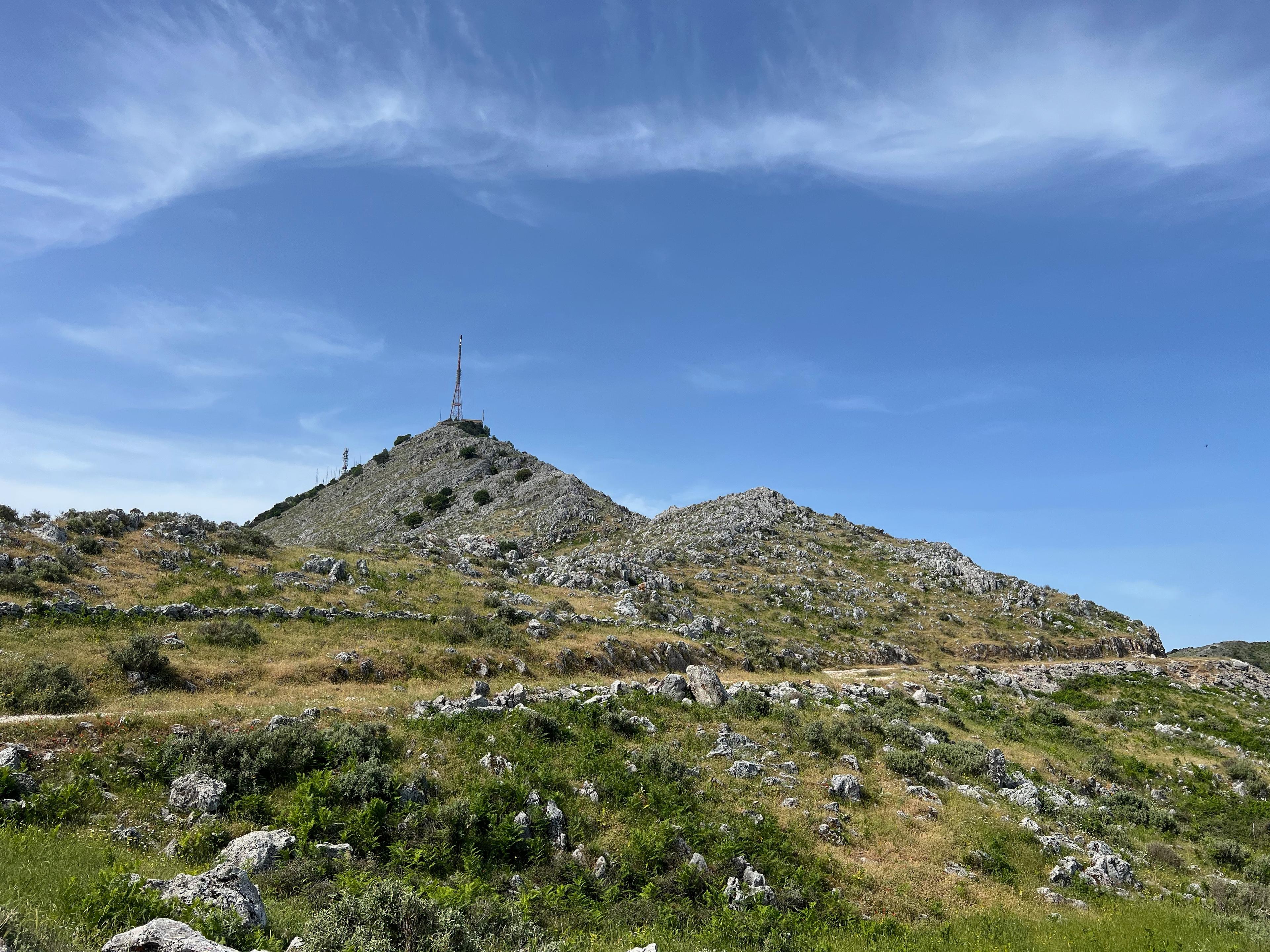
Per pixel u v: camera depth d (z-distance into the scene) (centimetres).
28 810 1983
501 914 1742
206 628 3741
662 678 4609
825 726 3862
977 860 2677
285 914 1524
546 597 6297
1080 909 2400
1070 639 9031
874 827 2842
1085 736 5216
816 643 7494
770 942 1853
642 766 2986
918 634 8438
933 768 3634
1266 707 7138
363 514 15438
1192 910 2373
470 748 2858
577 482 15450
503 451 18012
